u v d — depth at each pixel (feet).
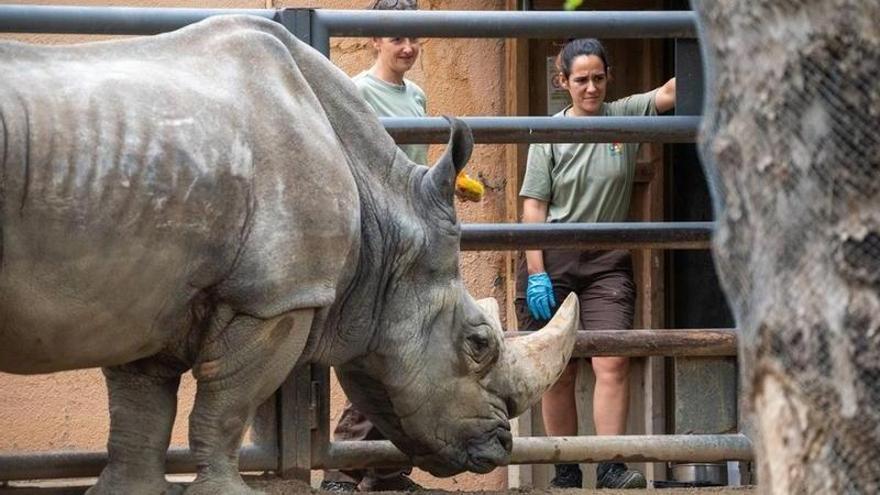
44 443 58.70
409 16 42.06
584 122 43.19
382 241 37.11
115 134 32.22
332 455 41.93
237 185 33.53
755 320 18.60
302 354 36.65
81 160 31.76
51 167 31.48
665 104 49.32
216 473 34.83
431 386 37.78
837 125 17.93
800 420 18.24
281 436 41.47
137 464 35.94
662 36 43.29
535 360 39.09
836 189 17.98
